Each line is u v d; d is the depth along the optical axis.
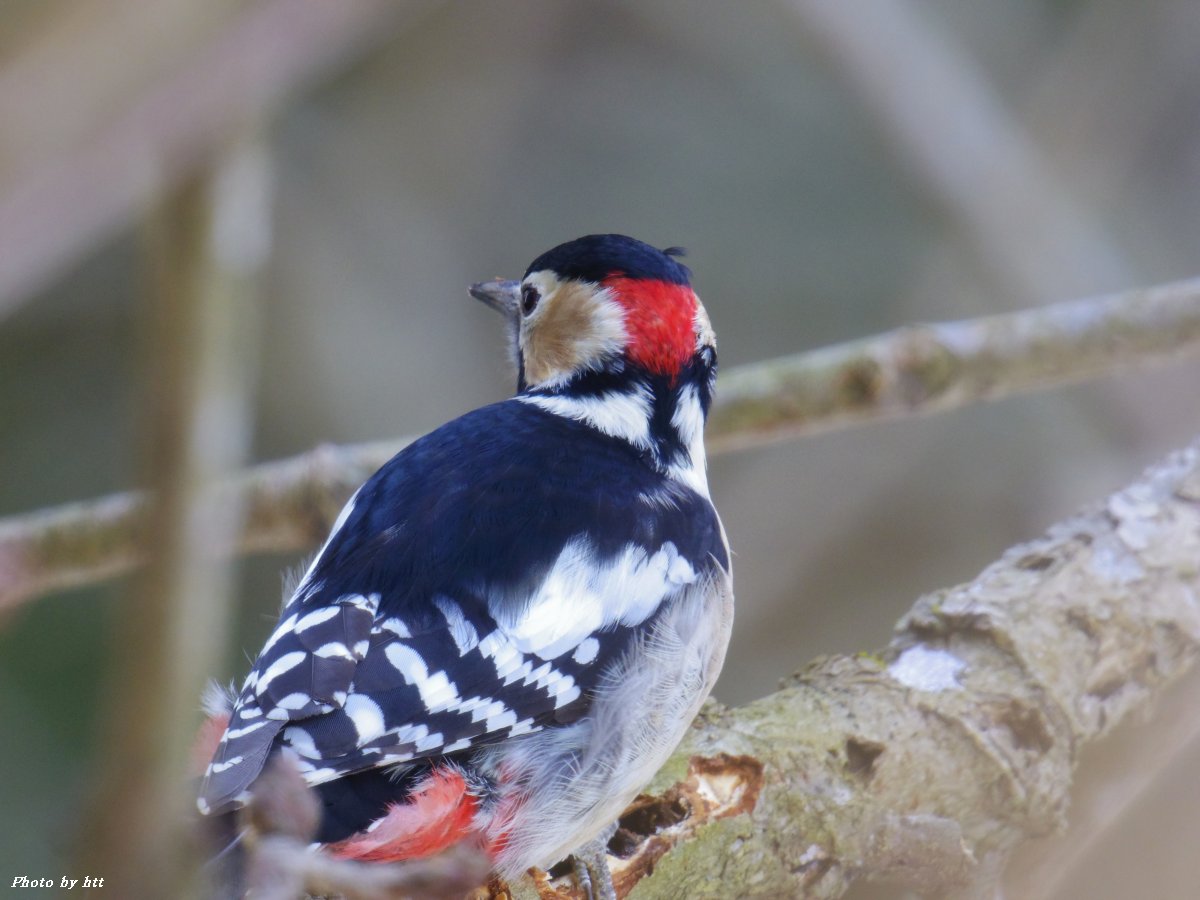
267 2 2.78
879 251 17.41
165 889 3.25
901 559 15.73
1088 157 16.17
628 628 6.44
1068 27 17.16
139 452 3.36
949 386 9.62
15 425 15.95
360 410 16.25
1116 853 7.12
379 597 6.09
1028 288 14.38
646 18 18.23
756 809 6.45
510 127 17.80
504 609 6.19
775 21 17.84
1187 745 7.20
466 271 17.38
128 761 3.25
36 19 2.72
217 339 3.35
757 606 15.62
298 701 5.62
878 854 6.50
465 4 17.47
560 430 7.28
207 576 3.38
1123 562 7.42
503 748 6.08
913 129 14.35
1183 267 16.20
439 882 4.46
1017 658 7.01
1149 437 14.30
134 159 2.80
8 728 13.64
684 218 17.73
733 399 9.73
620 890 6.32
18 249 2.74
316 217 16.81
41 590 9.19
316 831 5.57
